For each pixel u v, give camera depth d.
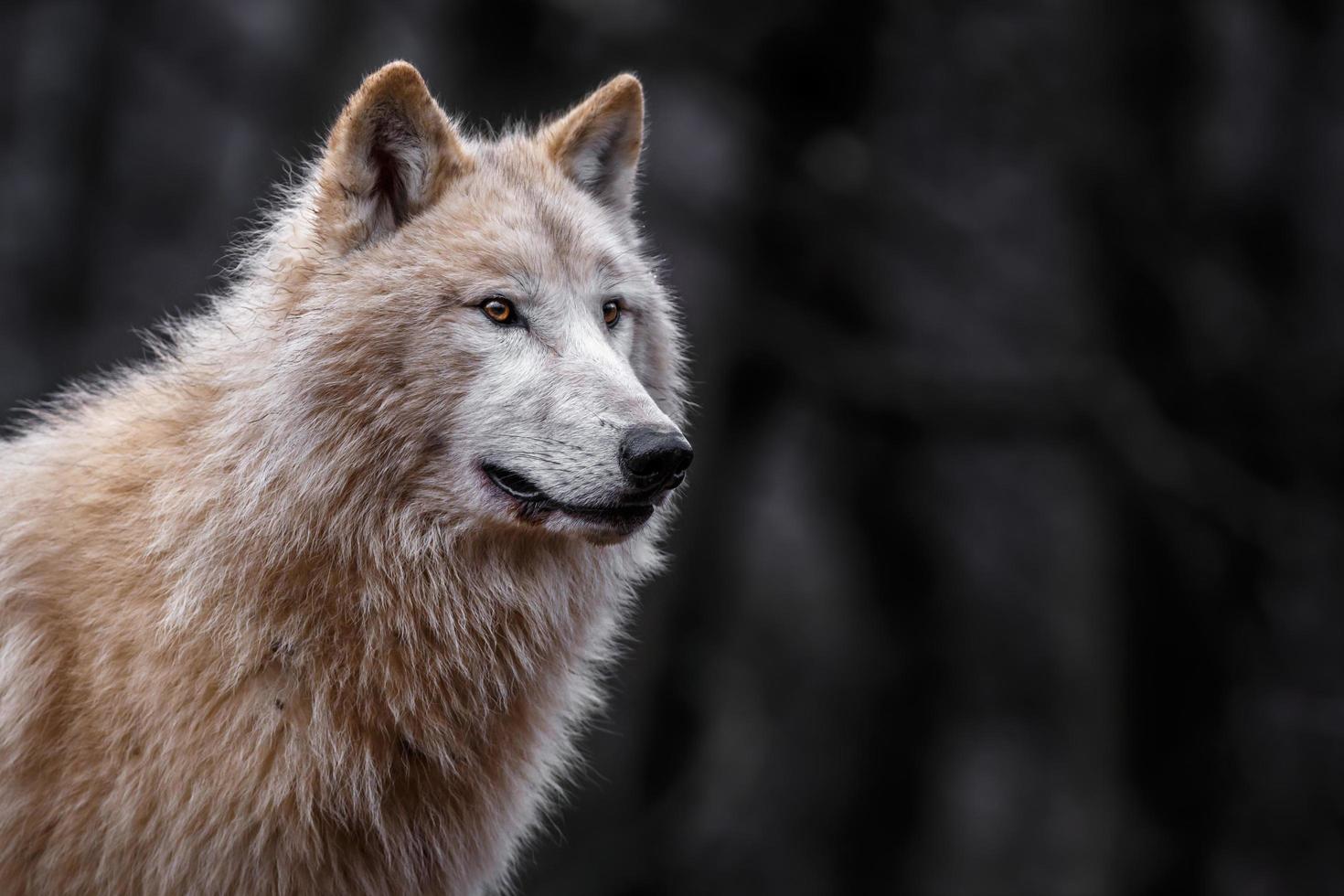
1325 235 27.48
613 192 9.92
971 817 27.05
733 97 23.91
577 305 8.47
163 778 7.51
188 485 7.95
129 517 8.04
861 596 26.91
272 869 7.73
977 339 25.22
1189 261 24.98
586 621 8.96
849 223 24.55
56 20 33.84
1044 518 26.34
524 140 9.68
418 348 8.02
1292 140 27.47
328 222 8.21
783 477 28.08
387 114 8.26
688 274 26.47
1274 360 24.47
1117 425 23.09
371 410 7.96
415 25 26.38
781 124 24.11
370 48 26.78
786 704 26.39
